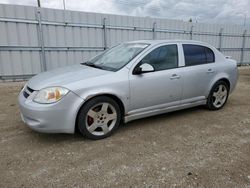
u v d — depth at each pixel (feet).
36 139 11.28
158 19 39.68
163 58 13.21
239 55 54.13
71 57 32.53
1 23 27.12
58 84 10.38
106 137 11.54
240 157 9.67
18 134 11.86
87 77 11.00
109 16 34.40
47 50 30.53
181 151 10.16
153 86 12.52
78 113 10.73
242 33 53.01
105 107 11.27
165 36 41.37
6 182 7.89
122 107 11.91
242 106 17.47
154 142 11.06
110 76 11.33
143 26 38.24
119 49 14.32
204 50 15.30
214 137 11.69
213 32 48.11
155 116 14.88
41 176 8.26
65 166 8.91
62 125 10.36
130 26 36.81
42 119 9.98
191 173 8.47
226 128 12.94
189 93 14.34
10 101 19.06
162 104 13.24
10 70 28.68
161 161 9.30
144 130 12.55
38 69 30.42
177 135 11.91
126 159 9.45
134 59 12.25
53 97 10.07
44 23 29.60
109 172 8.53
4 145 10.62
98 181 7.99
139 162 9.23
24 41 28.84
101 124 11.32
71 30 31.76
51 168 8.77
